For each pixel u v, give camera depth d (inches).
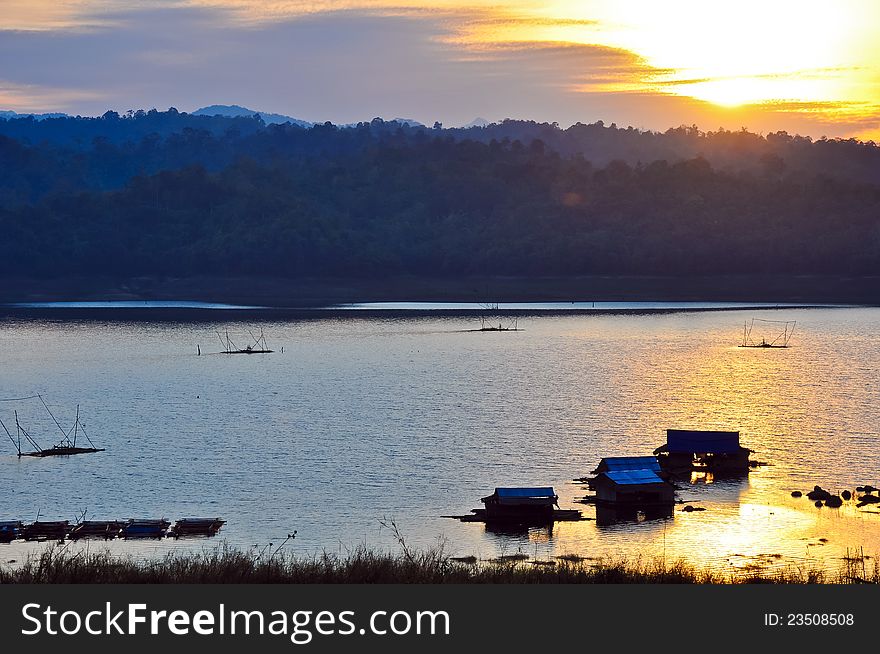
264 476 4015.8
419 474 4030.5
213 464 4254.4
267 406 5949.8
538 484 3855.8
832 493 3676.2
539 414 5516.7
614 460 3722.9
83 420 5472.4
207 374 7573.8
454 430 5032.0
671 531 3203.7
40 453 4505.4
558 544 3068.4
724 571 2741.1
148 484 3909.9
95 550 2965.1
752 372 7367.1
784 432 4879.4
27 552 2940.5
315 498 3663.9
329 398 6269.7
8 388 6855.3
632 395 6230.3
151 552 2950.3
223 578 2058.3
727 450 4082.2
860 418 5270.7
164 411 5787.4
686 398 6072.8
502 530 3233.3
